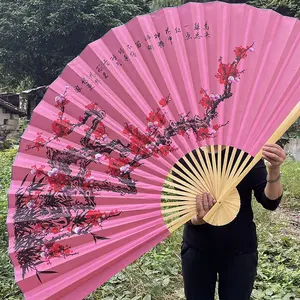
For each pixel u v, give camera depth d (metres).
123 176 1.51
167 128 1.51
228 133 1.50
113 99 1.51
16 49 18.53
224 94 1.51
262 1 10.46
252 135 1.49
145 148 1.51
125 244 1.50
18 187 1.50
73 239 1.49
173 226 1.50
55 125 1.50
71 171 1.51
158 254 3.36
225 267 1.61
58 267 1.47
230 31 1.51
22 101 15.58
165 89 1.51
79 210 1.50
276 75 1.49
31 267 1.47
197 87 1.51
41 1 17.14
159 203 1.51
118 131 1.51
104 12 17.38
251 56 1.50
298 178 6.36
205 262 1.64
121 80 1.50
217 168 1.50
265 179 1.57
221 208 1.50
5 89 22.00
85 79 1.50
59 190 1.50
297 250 3.72
